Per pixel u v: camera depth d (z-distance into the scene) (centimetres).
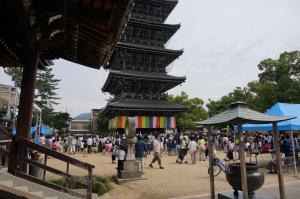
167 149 2930
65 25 559
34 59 629
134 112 4194
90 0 502
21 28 500
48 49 682
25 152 598
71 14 532
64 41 681
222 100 5531
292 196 950
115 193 1048
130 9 486
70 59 836
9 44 604
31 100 618
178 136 2973
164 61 4569
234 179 659
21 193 480
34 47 611
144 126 4178
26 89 614
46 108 6269
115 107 3941
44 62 813
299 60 4181
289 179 1300
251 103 4478
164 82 4384
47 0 507
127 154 1312
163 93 4516
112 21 519
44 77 6650
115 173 1509
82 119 10706
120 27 540
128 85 4306
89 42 677
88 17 536
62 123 6262
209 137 790
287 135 1895
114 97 4841
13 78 3641
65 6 493
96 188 1005
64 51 777
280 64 4269
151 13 4809
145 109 4081
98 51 721
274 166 1488
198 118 5478
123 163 1302
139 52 4347
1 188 461
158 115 4325
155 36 4669
